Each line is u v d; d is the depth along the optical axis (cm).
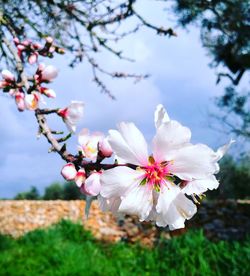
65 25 491
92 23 474
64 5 459
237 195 1259
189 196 179
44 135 188
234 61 848
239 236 1020
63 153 174
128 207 149
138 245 932
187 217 153
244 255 686
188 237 789
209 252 731
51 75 234
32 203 1330
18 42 294
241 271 648
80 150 168
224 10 709
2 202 1356
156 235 1033
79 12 472
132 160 152
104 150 160
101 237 1052
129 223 1124
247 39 757
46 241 901
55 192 2064
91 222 1157
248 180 1209
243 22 721
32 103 228
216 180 159
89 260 775
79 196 1953
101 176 150
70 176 163
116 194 150
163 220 153
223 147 155
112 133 151
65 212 1255
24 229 1145
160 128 148
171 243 799
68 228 1005
